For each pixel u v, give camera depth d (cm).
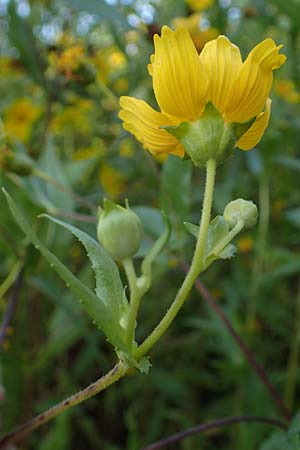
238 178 50
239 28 52
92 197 47
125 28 44
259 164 46
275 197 55
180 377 45
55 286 36
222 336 38
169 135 19
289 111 54
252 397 37
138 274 44
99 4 43
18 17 47
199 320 39
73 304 39
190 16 51
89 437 44
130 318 18
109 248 17
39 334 43
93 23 56
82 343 50
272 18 53
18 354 39
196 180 55
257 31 57
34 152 49
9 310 34
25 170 36
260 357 44
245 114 19
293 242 51
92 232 40
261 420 28
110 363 48
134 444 39
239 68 18
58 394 44
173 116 19
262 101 19
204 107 18
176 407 47
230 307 42
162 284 51
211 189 18
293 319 48
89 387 20
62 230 40
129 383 44
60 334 38
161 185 34
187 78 18
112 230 17
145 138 20
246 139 20
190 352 48
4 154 36
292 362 39
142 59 54
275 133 42
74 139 66
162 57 18
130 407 44
